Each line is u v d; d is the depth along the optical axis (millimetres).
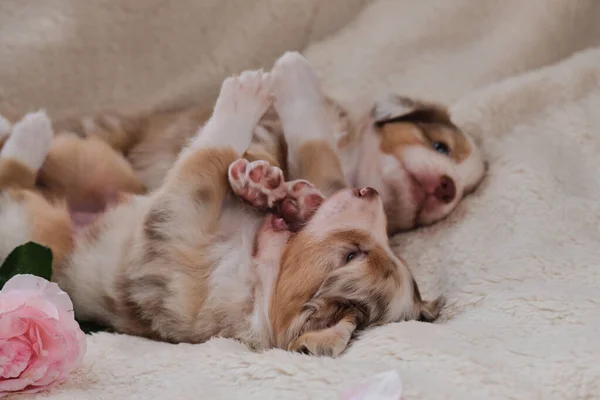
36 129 1208
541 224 1224
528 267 1173
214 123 1155
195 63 1351
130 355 1069
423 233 1239
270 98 1186
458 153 1264
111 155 1236
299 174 1192
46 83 1309
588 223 1229
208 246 1113
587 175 1273
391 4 1415
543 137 1307
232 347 1068
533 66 1406
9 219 1169
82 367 1049
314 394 990
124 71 1329
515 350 1040
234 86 1165
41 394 1013
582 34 1433
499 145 1304
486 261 1190
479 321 1106
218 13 1352
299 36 1388
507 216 1236
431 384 994
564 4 1410
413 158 1235
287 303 1087
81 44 1311
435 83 1377
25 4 1304
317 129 1203
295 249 1100
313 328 1078
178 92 1342
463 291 1154
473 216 1238
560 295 1108
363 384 982
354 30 1402
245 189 1122
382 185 1236
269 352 1047
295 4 1375
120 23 1319
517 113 1329
